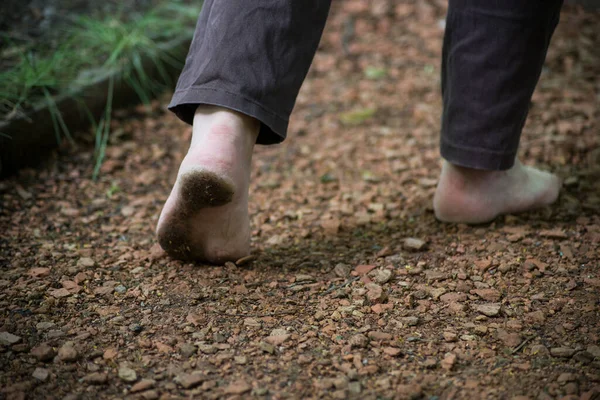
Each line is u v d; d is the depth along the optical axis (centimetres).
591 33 238
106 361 131
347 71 231
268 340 134
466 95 149
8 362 130
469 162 152
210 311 140
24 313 139
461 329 136
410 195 174
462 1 146
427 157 189
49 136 185
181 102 138
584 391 125
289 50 137
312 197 175
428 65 233
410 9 267
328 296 143
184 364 130
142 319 138
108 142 193
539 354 131
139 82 209
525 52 146
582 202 166
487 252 152
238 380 128
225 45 136
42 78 189
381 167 186
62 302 142
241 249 149
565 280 144
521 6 143
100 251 156
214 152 137
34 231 162
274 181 182
